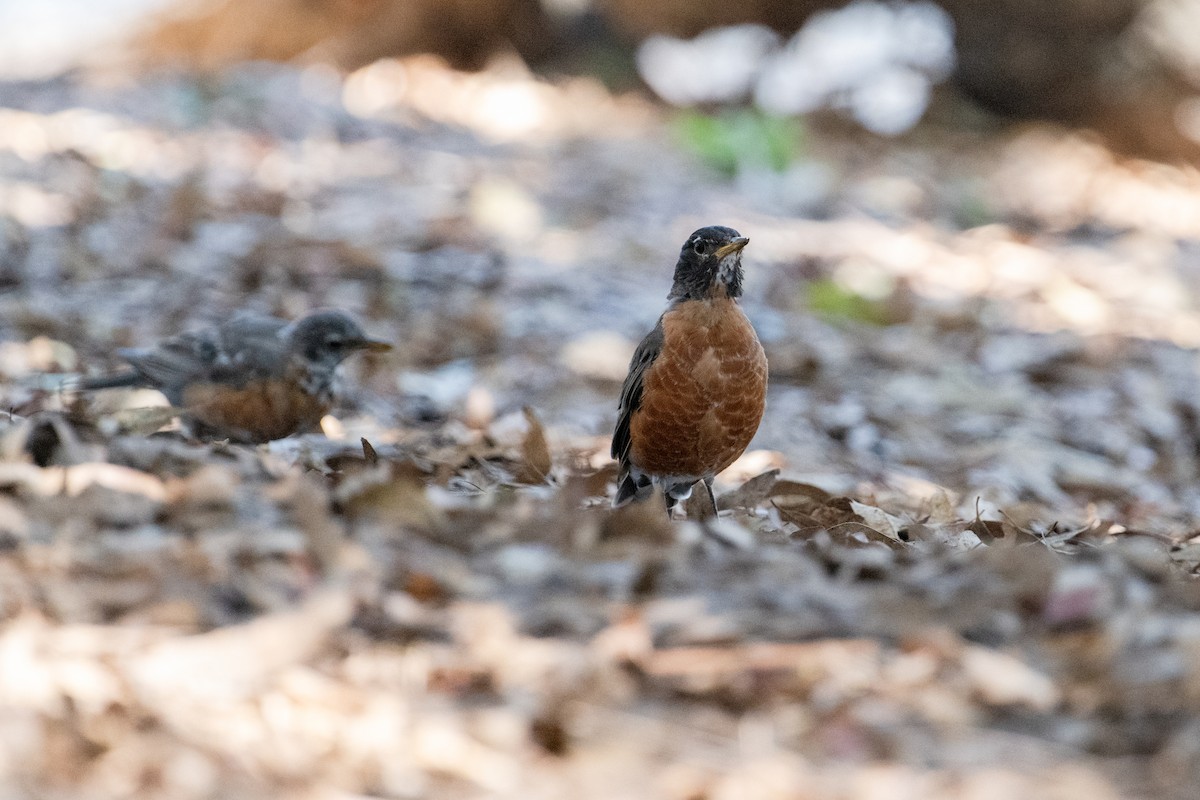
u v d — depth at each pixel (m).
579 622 6.29
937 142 30.42
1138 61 30.39
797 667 5.89
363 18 31.20
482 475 9.66
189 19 32.03
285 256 17.27
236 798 4.79
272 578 6.39
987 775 5.16
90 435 8.12
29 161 20.72
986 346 17.12
